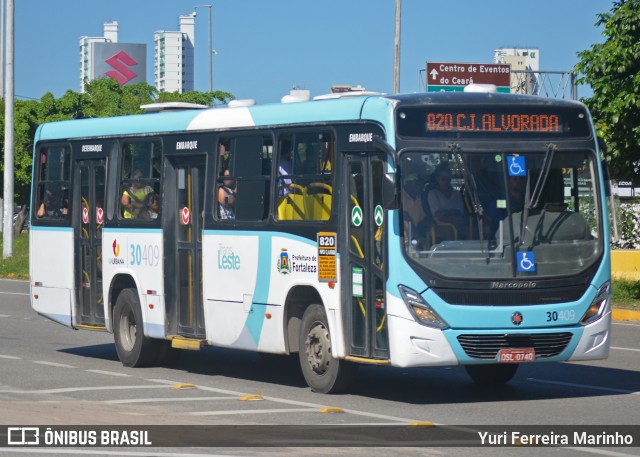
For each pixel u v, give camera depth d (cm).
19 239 4994
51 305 1920
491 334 1272
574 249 1314
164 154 1669
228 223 1532
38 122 5341
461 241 1277
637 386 1457
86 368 1689
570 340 1302
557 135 1329
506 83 3822
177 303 1652
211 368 1698
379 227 1305
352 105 1347
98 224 1817
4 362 1748
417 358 1262
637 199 3600
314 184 1394
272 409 1266
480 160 1295
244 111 1529
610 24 2480
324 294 1366
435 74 3781
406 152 1279
